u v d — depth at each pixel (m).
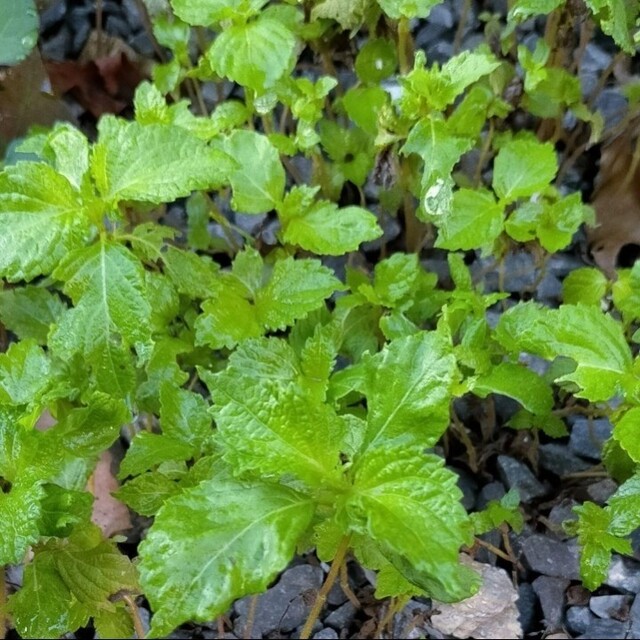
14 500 0.28
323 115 0.48
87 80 0.51
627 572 0.36
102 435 0.31
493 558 0.38
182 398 0.33
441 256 0.46
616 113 0.47
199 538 0.25
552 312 0.31
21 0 0.43
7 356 0.30
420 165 0.41
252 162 0.37
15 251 0.30
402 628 0.37
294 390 0.26
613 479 0.38
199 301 0.40
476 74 0.35
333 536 0.29
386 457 0.26
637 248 0.44
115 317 0.31
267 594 0.37
